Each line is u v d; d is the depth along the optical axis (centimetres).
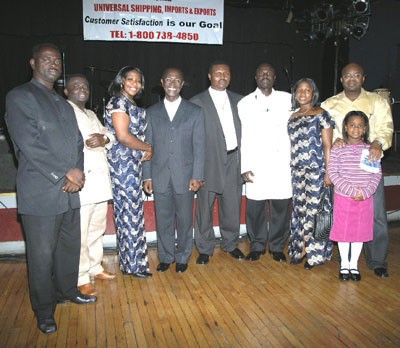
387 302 264
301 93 299
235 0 682
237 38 721
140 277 303
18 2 626
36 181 217
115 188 285
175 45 700
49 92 222
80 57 662
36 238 221
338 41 648
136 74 272
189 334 228
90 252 293
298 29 722
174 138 296
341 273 300
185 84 659
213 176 319
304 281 297
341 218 295
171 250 319
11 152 428
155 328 234
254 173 325
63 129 222
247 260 338
